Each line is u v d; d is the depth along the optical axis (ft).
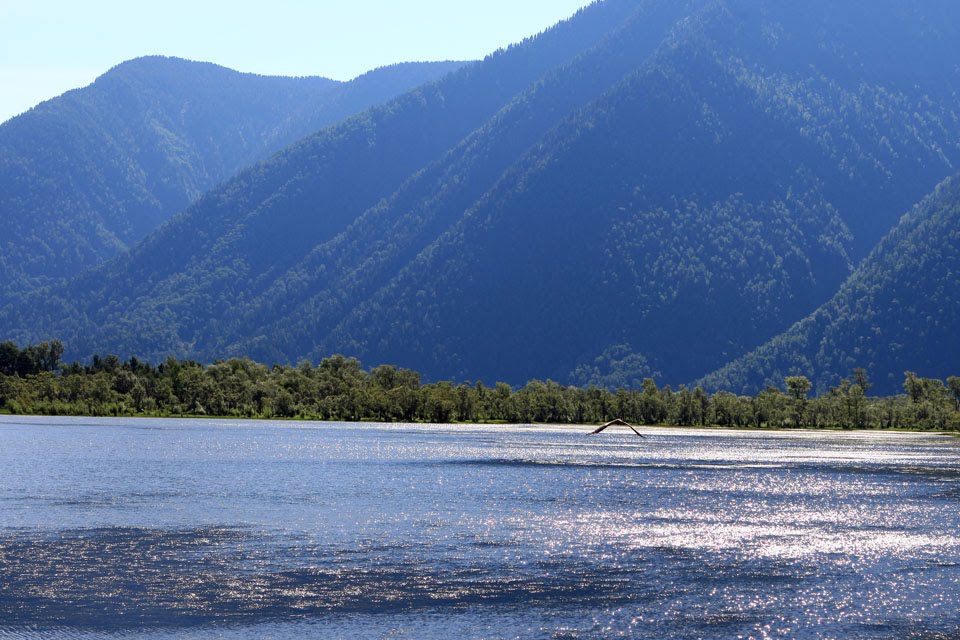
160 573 291.58
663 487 500.33
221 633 240.53
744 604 265.54
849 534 361.71
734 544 340.80
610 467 615.57
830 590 279.49
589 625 247.50
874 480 550.77
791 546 338.34
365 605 261.85
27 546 326.03
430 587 278.67
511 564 306.55
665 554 323.37
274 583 281.54
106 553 316.60
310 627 245.04
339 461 627.05
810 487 509.35
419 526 366.43
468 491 470.80
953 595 274.98
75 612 255.91
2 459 601.21
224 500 428.15
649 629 245.45
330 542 335.67
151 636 238.68
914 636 241.35
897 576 295.69
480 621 250.37
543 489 483.51
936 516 406.41
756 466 639.76
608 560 313.32
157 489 464.24
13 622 247.91
